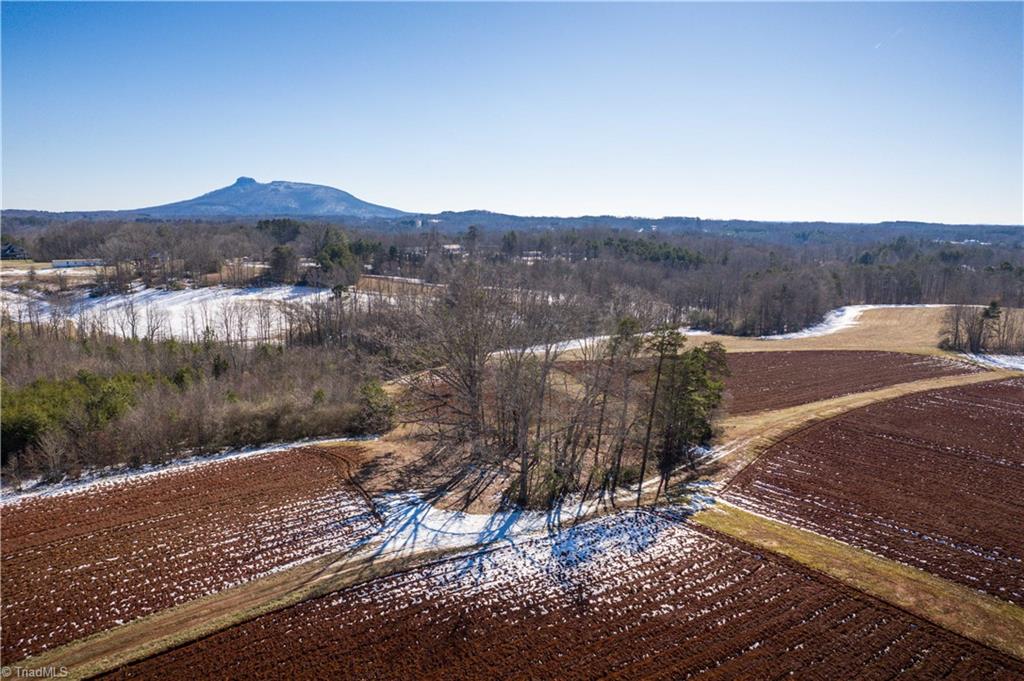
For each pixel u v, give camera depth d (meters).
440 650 22.02
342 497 34.62
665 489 37.50
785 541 30.69
